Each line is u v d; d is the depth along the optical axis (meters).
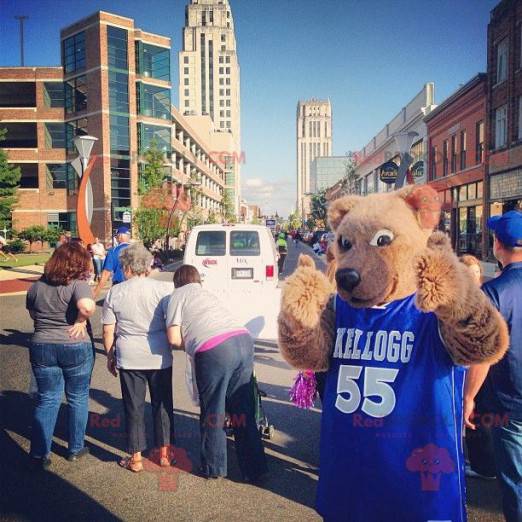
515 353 2.61
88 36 41.09
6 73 44.50
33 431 4.03
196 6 139.25
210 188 74.81
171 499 3.56
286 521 3.28
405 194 2.06
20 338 9.28
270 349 8.05
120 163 41.38
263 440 4.54
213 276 8.48
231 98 139.25
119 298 3.93
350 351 2.04
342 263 1.97
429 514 1.89
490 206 20.28
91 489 3.71
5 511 3.41
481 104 21.16
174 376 6.57
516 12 18.61
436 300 1.65
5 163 37.34
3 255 32.44
